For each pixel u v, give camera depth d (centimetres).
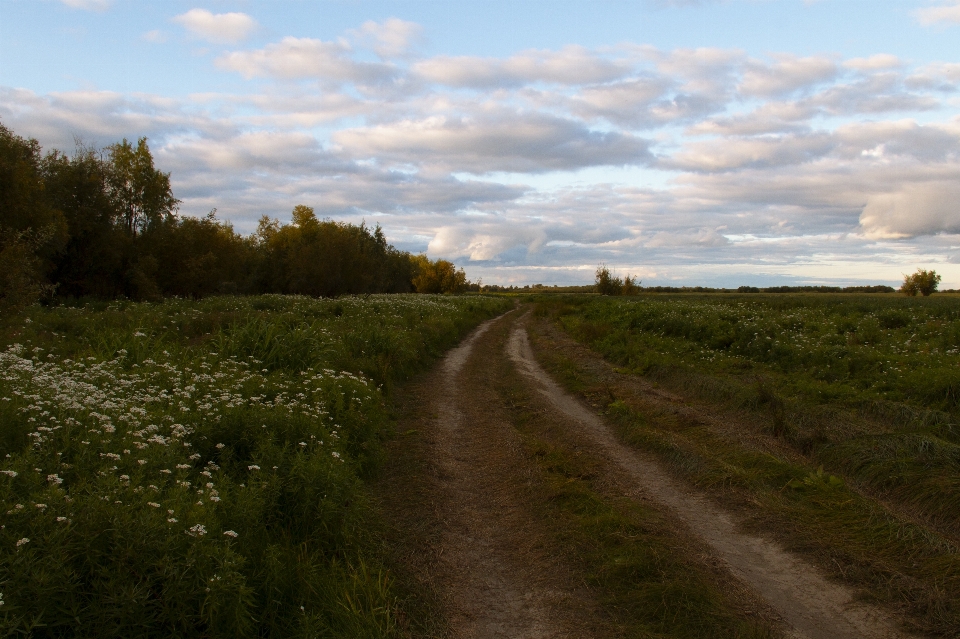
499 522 561
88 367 755
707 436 799
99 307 2017
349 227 5919
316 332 1291
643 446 782
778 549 495
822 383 1005
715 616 388
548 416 956
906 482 585
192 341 1428
